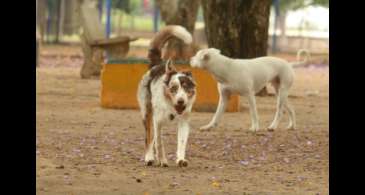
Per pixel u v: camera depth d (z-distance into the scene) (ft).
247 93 57.57
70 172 40.68
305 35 246.47
